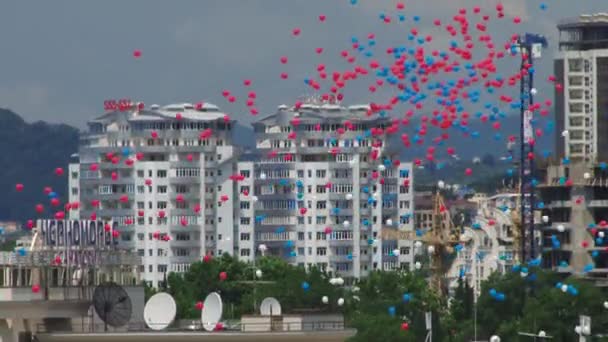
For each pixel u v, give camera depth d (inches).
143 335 6333.7
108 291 6515.8
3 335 6348.4
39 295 6486.2
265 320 6929.1
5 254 6737.2
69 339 6269.7
